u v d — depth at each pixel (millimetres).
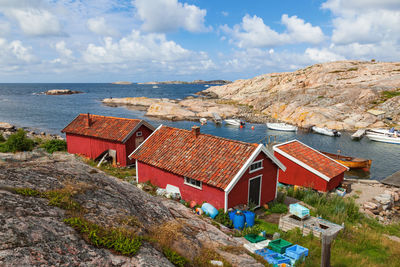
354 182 28203
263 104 87688
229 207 15383
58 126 62500
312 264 9953
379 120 62219
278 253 10289
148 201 9195
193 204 16141
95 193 7348
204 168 16625
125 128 27047
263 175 17922
